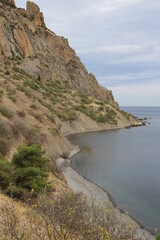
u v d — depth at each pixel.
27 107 36.62
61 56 128.00
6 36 93.31
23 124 25.06
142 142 53.78
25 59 96.88
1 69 73.81
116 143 50.69
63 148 32.66
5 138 18.83
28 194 9.01
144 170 28.17
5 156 16.30
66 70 120.38
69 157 31.94
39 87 77.75
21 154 12.20
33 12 129.12
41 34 124.31
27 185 10.43
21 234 3.92
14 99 34.81
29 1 129.62
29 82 74.00
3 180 10.20
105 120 80.94
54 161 23.16
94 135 62.66
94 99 100.19
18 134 21.89
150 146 48.16
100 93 131.75
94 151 39.72
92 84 130.25
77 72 121.06
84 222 4.54
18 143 20.67
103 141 52.72
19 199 8.93
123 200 18.05
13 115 25.89
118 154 38.22
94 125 75.50
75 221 4.53
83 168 27.58
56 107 71.19
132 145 48.84
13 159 12.13
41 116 35.34
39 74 95.38
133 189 20.92
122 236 4.55
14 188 9.32
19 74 78.81
